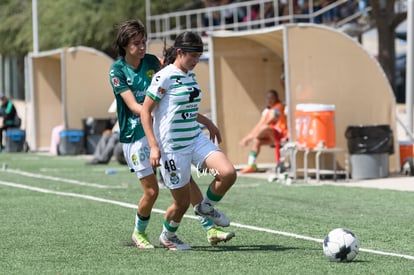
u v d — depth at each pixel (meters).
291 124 45.72
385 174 45.12
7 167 56.03
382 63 73.75
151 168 22.98
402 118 66.94
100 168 54.91
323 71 46.41
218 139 23.67
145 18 102.62
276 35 49.41
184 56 22.11
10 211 32.31
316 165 44.28
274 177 43.97
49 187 41.56
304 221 29.20
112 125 70.69
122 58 23.00
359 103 46.94
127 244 24.39
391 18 73.25
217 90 52.03
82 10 103.31
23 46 116.50
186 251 23.19
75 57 71.62
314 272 20.02
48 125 77.06
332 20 75.38
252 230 27.09
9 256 22.70
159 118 22.34
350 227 27.77
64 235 26.25
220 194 22.48
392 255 22.41
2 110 77.75
